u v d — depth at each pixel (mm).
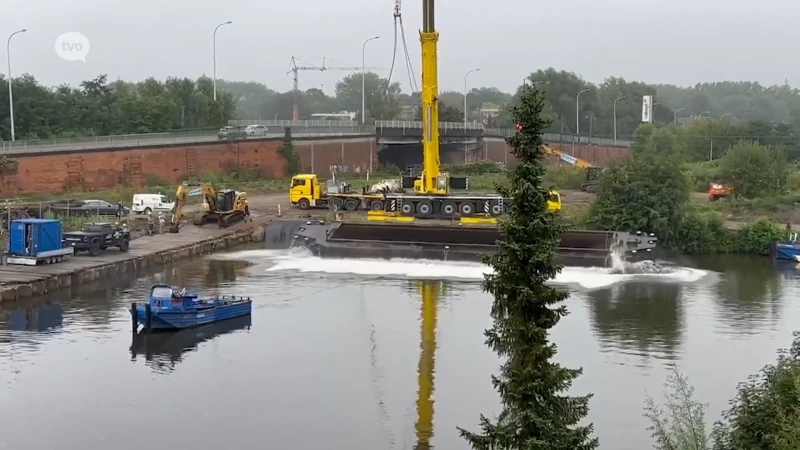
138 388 27094
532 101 15578
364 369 29203
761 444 16625
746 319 36531
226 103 130500
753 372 28781
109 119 103562
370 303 39156
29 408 25203
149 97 111562
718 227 58062
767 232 57312
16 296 38469
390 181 81812
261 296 40688
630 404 25609
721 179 80312
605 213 56375
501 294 15570
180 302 34219
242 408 25453
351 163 105312
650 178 56656
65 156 70938
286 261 50375
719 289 43469
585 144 116125
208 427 23969
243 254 53125
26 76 98188
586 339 33000
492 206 56969
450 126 112875
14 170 66625
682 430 18031
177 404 25734
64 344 31891
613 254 47188
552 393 15391
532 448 14539
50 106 97750
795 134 129125
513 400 15227
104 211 60719
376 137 109312
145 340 32688
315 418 24719
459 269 47281
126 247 49469
